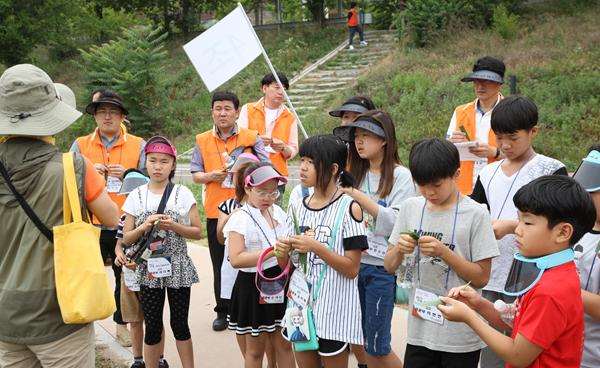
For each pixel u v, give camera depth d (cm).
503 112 329
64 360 283
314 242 308
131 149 519
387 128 372
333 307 318
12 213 275
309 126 1445
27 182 272
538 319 220
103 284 281
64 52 2595
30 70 278
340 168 329
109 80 1811
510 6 1709
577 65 1313
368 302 368
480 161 493
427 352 302
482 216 293
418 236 288
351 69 1806
